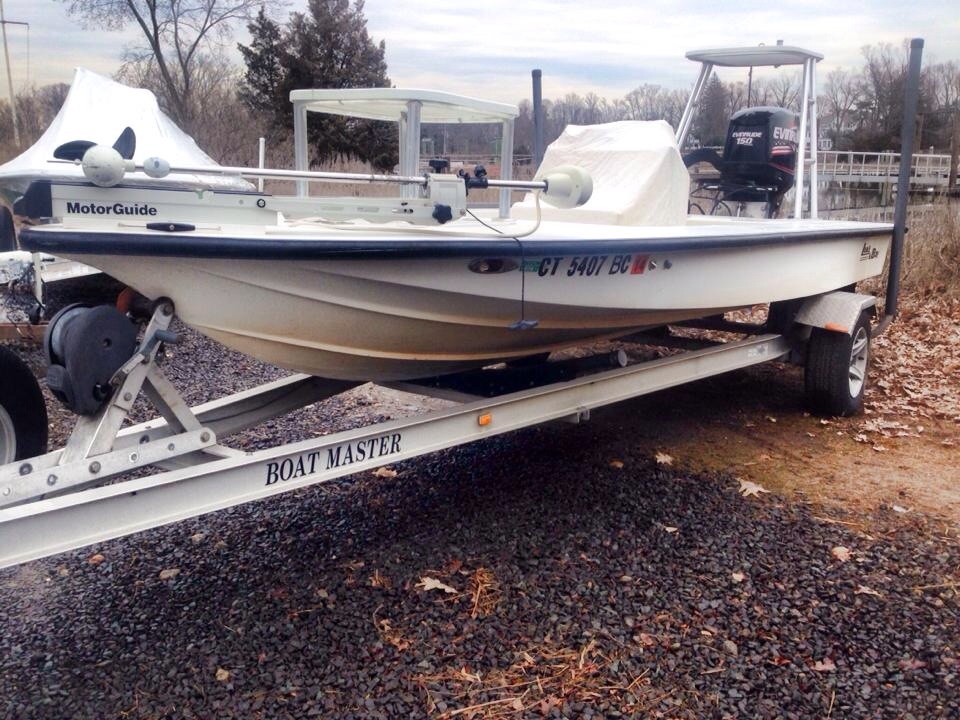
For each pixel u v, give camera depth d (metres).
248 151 23.23
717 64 6.32
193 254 2.58
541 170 4.83
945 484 4.23
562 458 4.52
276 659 2.67
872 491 4.12
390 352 3.41
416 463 4.43
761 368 6.60
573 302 3.50
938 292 8.93
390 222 3.04
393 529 3.62
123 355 2.68
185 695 2.49
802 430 5.09
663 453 4.62
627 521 3.71
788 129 6.43
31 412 3.33
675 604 3.01
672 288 3.92
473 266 3.12
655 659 2.68
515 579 3.18
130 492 2.49
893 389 6.06
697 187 6.85
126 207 2.63
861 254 5.57
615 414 5.36
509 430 3.57
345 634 2.81
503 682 2.56
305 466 2.92
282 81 25.23
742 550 3.44
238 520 3.71
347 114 3.71
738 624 2.89
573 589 3.11
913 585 3.17
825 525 3.71
